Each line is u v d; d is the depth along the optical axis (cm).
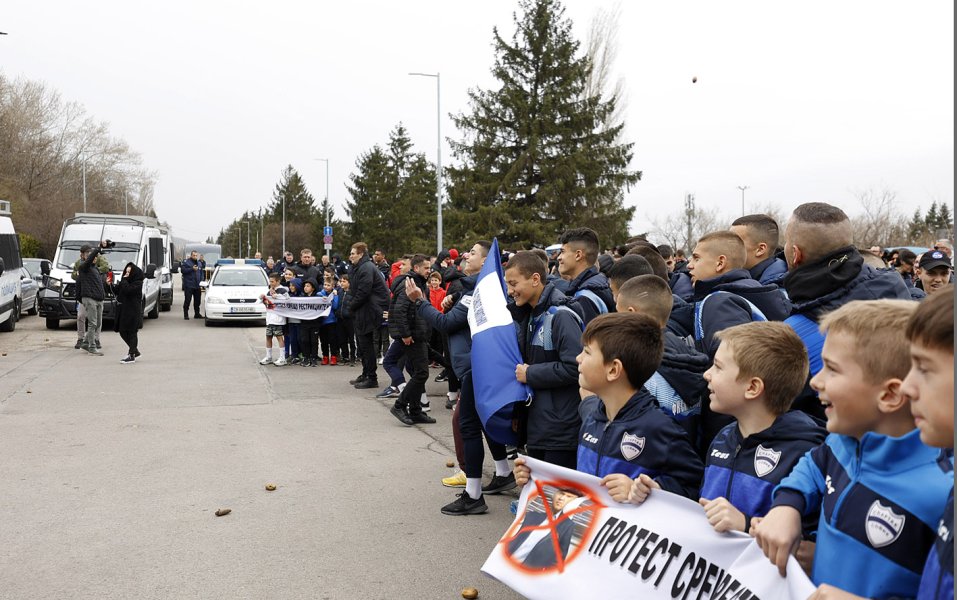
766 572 225
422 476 621
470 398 523
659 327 312
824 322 199
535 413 429
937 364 149
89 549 451
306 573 418
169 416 855
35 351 1440
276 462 660
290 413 884
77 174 6053
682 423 327
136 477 608
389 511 530
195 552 448
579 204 3547
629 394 309
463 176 3691
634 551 263
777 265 456
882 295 310
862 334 186
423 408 898
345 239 6506
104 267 1459
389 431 794
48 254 5231
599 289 472
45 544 459
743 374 249
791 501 212
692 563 247
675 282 595
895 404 182
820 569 195
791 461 242
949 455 173
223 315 1961
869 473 186
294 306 1276
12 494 559
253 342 1658
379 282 1062
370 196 6259
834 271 311
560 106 3588
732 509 240
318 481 603
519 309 460
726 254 382
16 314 1859
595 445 317
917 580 174
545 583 283
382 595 391
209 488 580
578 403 421
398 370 995
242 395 999
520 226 3459
